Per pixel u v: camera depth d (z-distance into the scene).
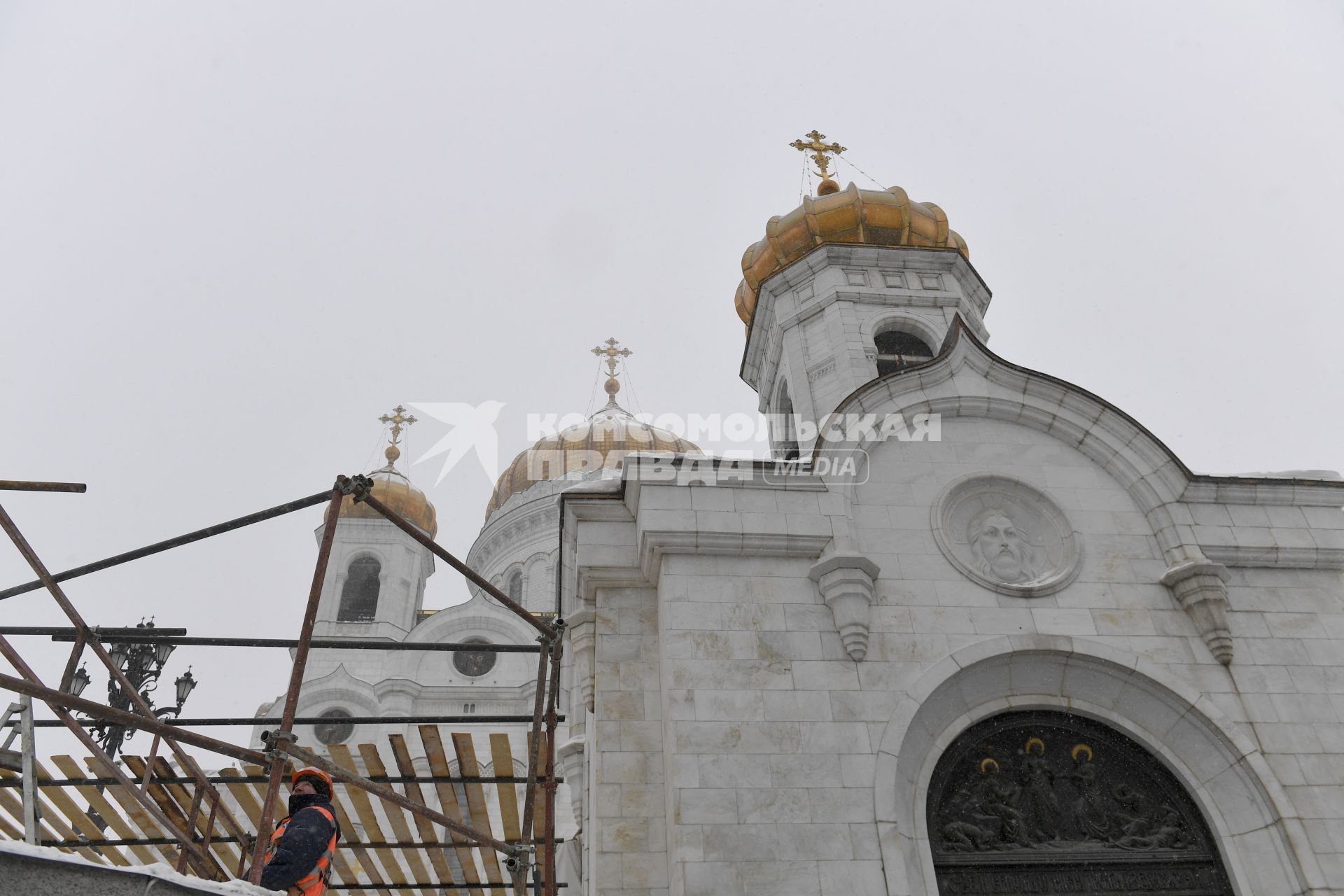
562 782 16.75
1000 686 13.77
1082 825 13.12
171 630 12.27
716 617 13.51
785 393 24.06
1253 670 13.91
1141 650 13.96
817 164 27.20
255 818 15.30
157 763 13.75
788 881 11.48
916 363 21.31
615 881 12.15
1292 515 15.61
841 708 12.88
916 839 12.39
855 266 22.44
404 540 46.44
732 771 12.21
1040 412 16.28
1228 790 13.16
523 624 42.44
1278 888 12.36
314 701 38.06
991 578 14.45
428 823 15.34
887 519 14.93
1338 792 12.92
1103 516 15.40
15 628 11.81
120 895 5.20
